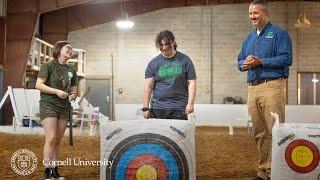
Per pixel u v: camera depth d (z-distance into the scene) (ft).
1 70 46.62
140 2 61.57
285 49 12.86
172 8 61.87
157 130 10.01
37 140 26.20
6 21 48.08
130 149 9.96
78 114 37.24
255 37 13.52
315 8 61.05
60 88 14.35
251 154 21.29
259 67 13.03
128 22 53.26
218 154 21.13
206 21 61.62
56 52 14.49
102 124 10.12
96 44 61.82
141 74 61.87
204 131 41.06
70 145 23.15
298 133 10.34
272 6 61.36
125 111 49.34
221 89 61.36
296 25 53.31
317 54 60.85
